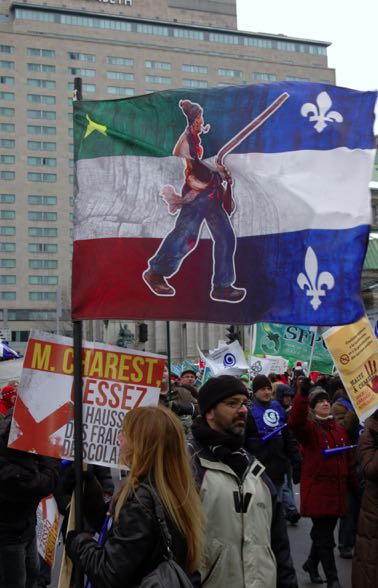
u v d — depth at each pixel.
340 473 7.73
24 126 119.50
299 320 4.75
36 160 119.69
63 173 120.50
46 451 4.82
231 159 4.86
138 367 4.88
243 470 4.21
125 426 3.58
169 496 3.40
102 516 4.55
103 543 3.62
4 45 119.75
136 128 4.90
